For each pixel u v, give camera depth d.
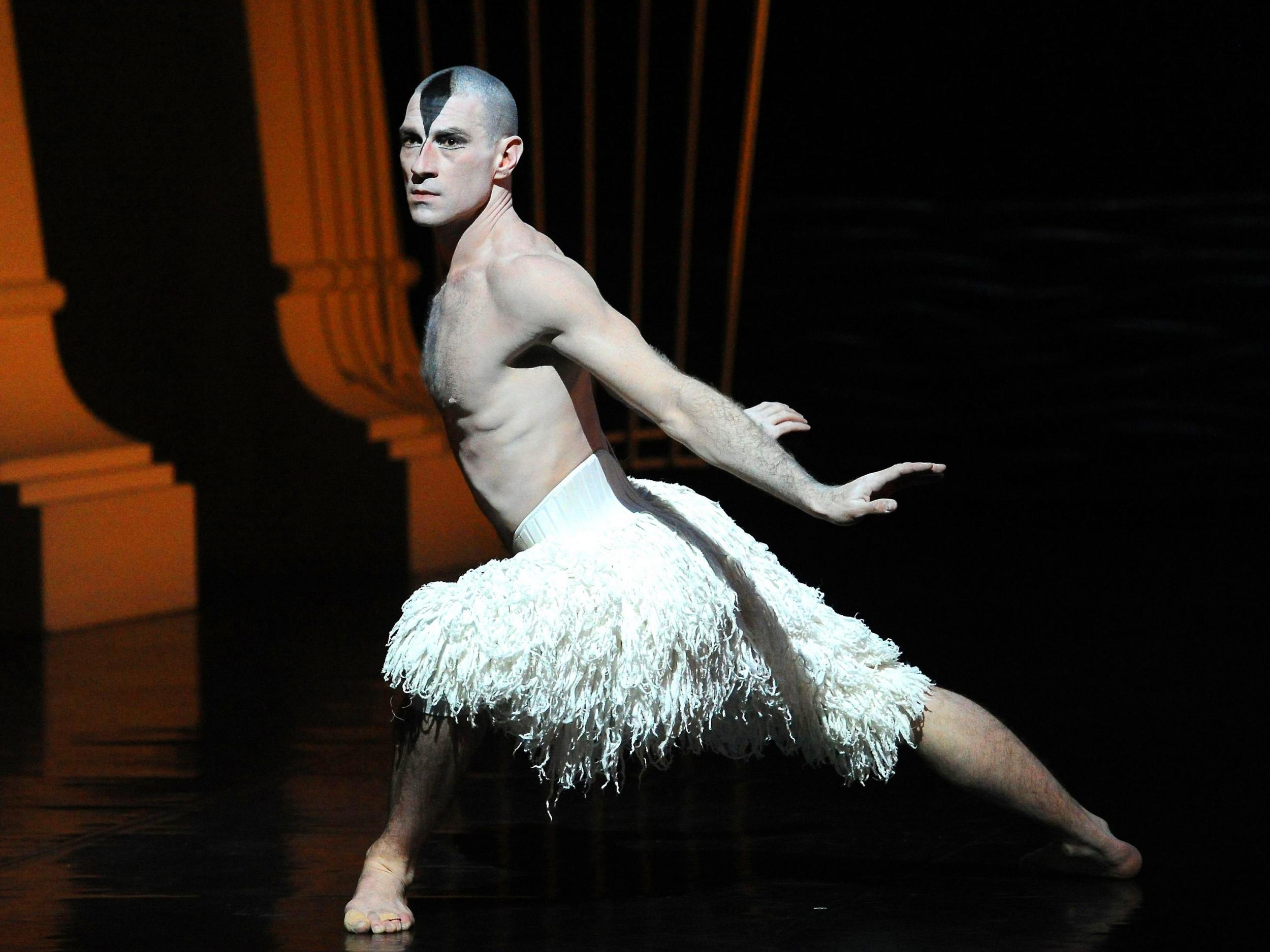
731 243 25.09
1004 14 28.27
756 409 7.54
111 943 7.47
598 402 24.52
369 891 7.68
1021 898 7.94
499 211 7.68
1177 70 27.92
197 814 9.62
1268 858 8.52
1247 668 12.91
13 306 16.02
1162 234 23.62
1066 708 11.80
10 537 15.38
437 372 7.70
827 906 7.84
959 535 19.88
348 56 19.86
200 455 19.05
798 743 8.19
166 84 19.02
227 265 18.98
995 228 24.62
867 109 29.00
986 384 24.17
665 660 7.40
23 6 19.09
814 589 8.15
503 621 7.35
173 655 14.36
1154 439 23.23
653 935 7.48
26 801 9.93
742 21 28.67
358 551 18.78
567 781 7.67
